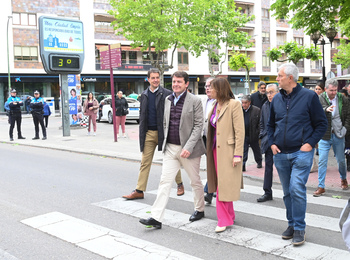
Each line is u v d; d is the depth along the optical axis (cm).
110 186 715
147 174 621
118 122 1543
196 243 425
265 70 4862
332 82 620
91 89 4012
